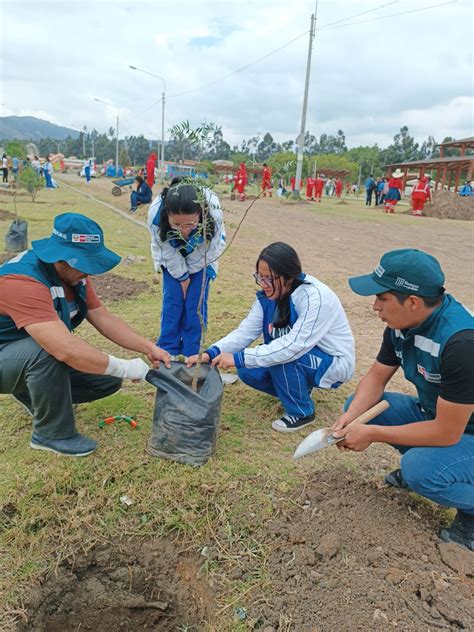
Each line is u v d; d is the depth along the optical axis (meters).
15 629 2.21
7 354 2.85
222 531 2.65
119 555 2.63
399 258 2.31
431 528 2.68
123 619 2.62
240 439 3.43
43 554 2.53
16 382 2.94
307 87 23.89
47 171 23.95
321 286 3.33
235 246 10.46
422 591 2.26
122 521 2.71
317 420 3.73
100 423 3.44
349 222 17.22
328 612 2.18
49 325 2.72
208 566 2.49
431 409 2.65
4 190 20.06
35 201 16.83
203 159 3.04
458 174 33.69
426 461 2.45
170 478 2.94
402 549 2.48
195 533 2.64
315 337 3.29
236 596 2.31
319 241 12.20
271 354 3.26
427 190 20.62
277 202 23.97
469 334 2.22
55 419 3.03
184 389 3.04
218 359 3.33
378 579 2.31
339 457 3.29
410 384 4.41
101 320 3.33
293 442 3.43
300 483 3.01
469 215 20.62
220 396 3.10
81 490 2.83
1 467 2.98
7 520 2.68
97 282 6.75
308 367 3.42
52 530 2.63
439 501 2.50
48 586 2.47
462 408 2.25
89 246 2.73
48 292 2.79
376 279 2.37
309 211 20.59
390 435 2.50
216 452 3.25
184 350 4.37
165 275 4.13
